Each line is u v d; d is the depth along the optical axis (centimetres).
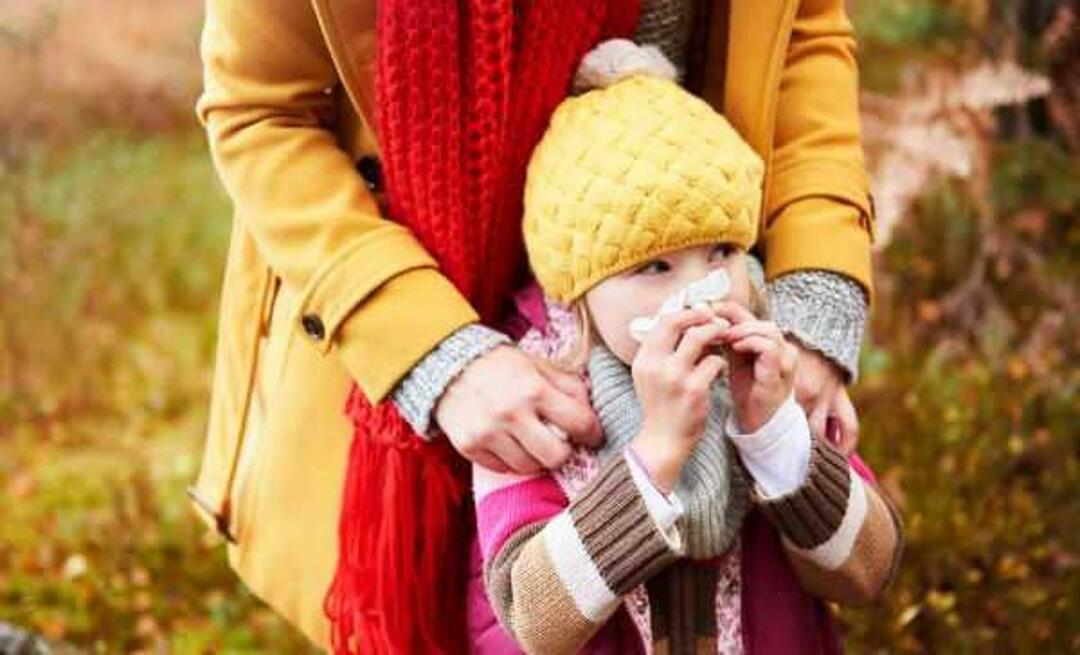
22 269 669
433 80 229
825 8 264
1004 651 370
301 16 239
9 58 914
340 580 256
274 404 270
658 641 232
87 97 959
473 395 228
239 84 247
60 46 955
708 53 259
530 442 226
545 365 231
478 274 243
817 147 256
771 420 223
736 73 247
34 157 785
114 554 481
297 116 249
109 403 624
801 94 259
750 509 239
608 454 227
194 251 766
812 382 239
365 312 236
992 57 460
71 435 593
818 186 252
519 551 227
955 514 405
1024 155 462
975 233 479
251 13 240
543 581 222
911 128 420
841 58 263
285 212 244
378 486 251
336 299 237
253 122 247
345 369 263
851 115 260
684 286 222
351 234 240
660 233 218
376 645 254
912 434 430
